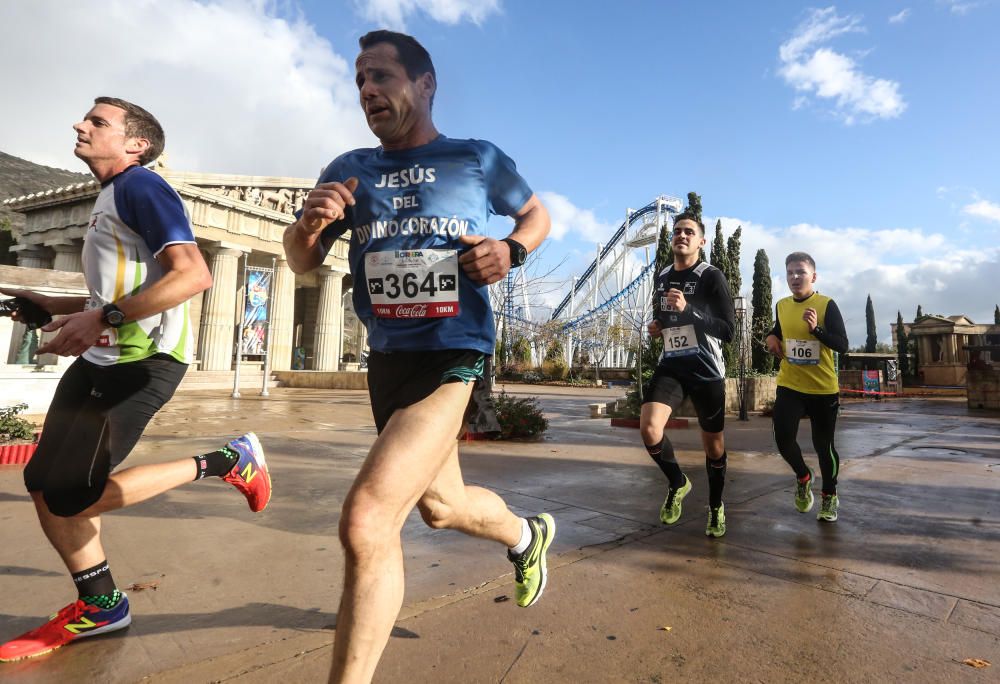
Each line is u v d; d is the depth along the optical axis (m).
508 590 2.39
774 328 4.04
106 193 2.03
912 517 3.78
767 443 7.64
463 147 1.64
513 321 36.09
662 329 3.48
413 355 1.56
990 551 3.04
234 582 2.44
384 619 1.21
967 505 4.14
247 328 17.77
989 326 37.06
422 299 1.54
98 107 2.06
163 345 2.03
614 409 12.35
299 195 28.56
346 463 5.47
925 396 26.70
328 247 1.78
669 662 1.82
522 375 35.94
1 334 9.30
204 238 24.44
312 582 2.44
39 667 1.75
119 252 2.01
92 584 1.93
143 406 1.98
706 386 3.29
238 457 2.45
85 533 1.93
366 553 1.21
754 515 3.80
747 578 2.60
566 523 3.51
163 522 3.33
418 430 1.36
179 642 1.90
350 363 35.03
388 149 1.68
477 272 1.45
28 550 2.82
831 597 2.39
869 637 2.02
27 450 5.24
